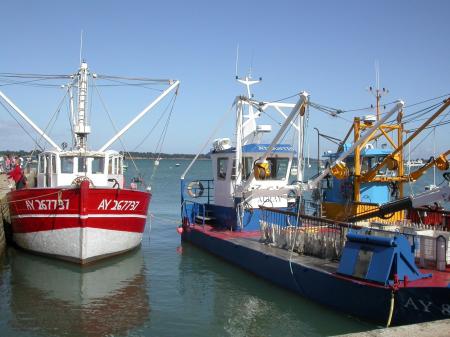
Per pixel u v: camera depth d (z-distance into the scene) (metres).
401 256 8.27
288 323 9.34
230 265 13.73
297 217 11.87
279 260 11.06
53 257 14.35
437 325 5.71
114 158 16.36
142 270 13.57
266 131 16.83
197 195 18.03
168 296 11.15
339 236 10.57
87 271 13.43
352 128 15.64
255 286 11.72
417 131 12.88
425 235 9.38
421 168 14.50
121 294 11.31
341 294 9.12
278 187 13.99
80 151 15.30
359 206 14.60
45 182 15.74
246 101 14.77
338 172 14.16
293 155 15.59
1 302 10.64
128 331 8.99
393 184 15.59
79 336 8.71
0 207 16.08
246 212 15.02
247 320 9.55
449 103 11.40
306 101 11.41
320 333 8.84
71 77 15.63
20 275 12.95
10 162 26.33
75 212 13.30
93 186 13.31
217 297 11.00
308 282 10.02
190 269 13.62
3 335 8.71
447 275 8.59
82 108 15.56
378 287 8.16
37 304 10.51
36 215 14.01
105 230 13.89
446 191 9.24
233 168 15.74
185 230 17.66
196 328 9.19
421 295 7.92
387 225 11.07
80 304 10.54
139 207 15.03
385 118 10.69
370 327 8.84
